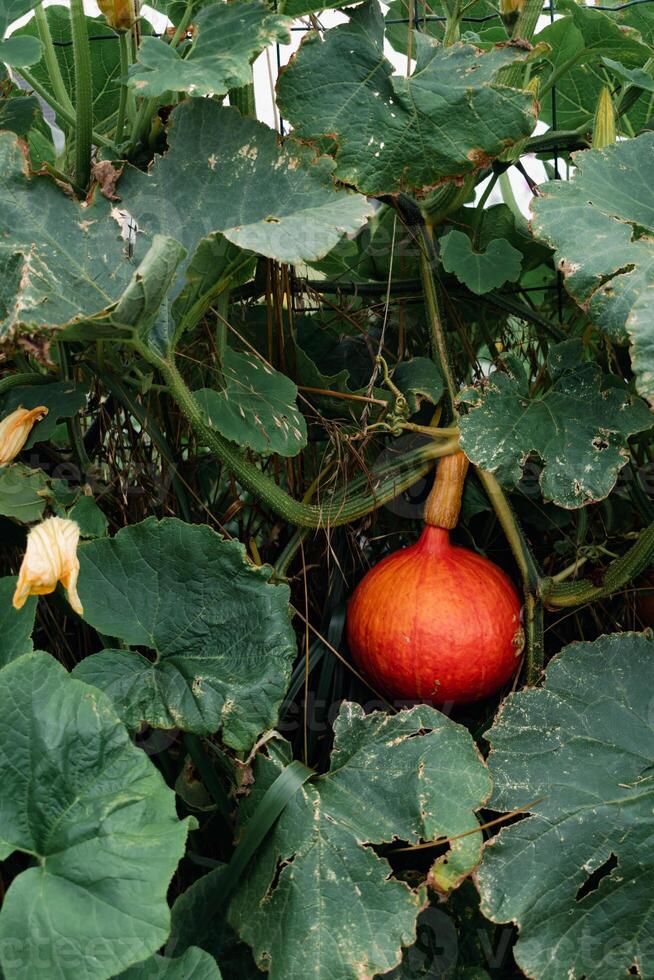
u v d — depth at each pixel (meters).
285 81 1.23
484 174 1.37
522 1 1.30
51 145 1.48
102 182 1.18
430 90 1.24
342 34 1.24
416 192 1.26
